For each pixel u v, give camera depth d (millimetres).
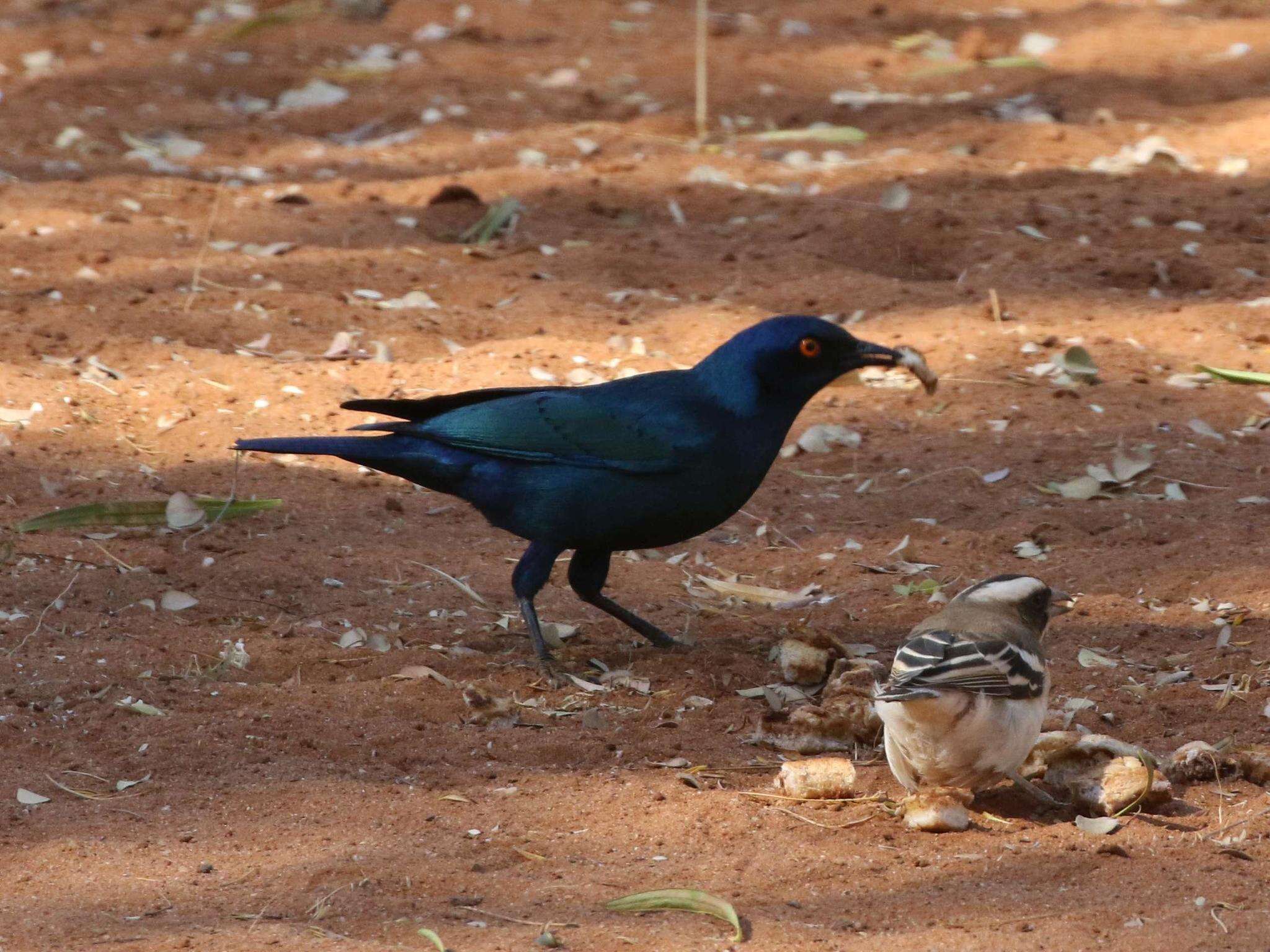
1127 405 14164
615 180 21203
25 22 30938
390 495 12609
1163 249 17969
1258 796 7852
